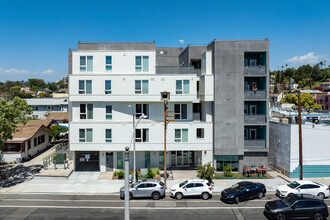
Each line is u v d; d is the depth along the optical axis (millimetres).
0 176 25594
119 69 27141
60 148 32031
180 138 27188
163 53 38469
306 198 16906
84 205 19234
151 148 27094
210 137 27359
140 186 20609
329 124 27781
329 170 25750
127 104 27641
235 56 26531
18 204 19406
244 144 27000
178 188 20641
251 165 27281
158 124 27047
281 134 27453
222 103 26688
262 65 27562
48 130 40438
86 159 31109
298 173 25688
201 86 28000
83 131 26953
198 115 28969
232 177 25844
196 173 27312
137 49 30078
